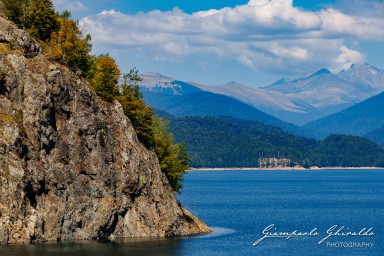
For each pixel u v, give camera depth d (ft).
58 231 565.53
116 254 531.09
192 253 563.48
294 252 604.49
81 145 589.73
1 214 521.65
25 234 534.37
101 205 593.42
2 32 585.22
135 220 621.31
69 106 588.91
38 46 603.26
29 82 564.71
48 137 566.36
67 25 652.07
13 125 539.29
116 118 624.18
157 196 643.86
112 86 639.35
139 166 627.05
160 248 573.33
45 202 558.56
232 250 597.11
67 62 634.43
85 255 515.09
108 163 604.08
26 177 535.60
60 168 571.69
